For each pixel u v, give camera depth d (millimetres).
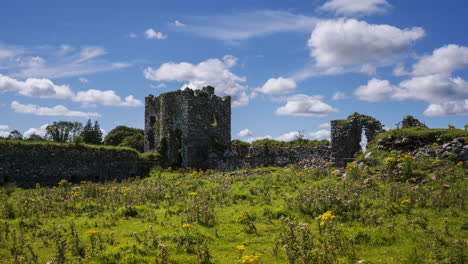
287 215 14305
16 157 26672
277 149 35062
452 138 19781
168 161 39812
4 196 19828
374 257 9664
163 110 41750
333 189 16516
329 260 9500
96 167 31781
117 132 68438
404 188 15711
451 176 16203
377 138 23859
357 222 12562
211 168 39594
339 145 29234
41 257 10727
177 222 14352
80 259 10109
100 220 15289
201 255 10219
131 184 26906
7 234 12602
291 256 9547
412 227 11680
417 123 25641
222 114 43656
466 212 12602
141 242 11625
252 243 11641
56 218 15773
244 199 18234
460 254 9352
